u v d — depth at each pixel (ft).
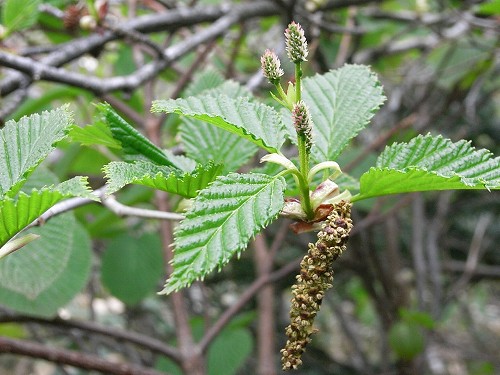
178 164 0.86
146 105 1.67
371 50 2.53
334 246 0.67
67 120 0.70
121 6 2.19
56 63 1.38
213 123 0.70
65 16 1.50
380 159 0.73
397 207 2.29
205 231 0.61
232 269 3.05
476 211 3.26
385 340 2.92
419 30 2.70
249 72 2.61
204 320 2.28
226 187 0.64
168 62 1.51
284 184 0.66
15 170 0.70
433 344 3.36
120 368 1.48
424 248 3.10
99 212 1.81
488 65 2.40
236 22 1.83
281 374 3.11
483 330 3.93
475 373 3.32
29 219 0.62
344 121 0.84
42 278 1.09
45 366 3.65
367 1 2.00
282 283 2.96
